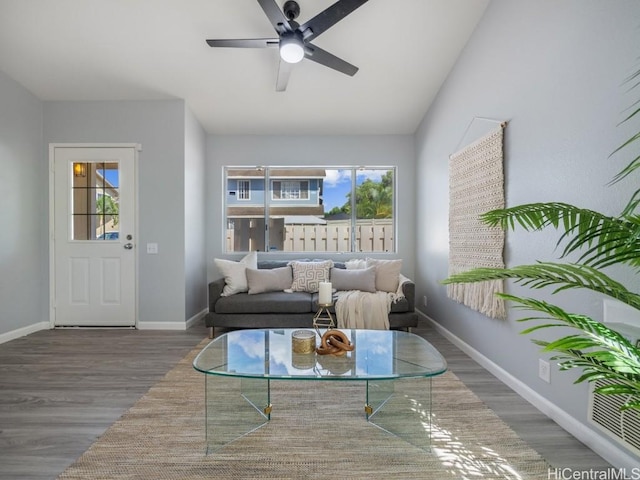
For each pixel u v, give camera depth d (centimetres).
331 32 264
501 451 152
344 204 437
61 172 355
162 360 263
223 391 212
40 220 352
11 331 317
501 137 221
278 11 205
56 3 242
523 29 202
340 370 157
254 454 150
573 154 164
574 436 162
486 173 239
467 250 268
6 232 313
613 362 73
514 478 136
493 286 228
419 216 404
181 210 354
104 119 354
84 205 356
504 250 221
